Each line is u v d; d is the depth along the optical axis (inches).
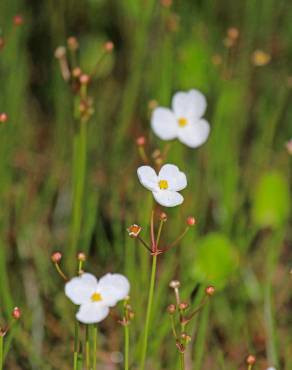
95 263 22.1
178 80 24.2
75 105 20.6
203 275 20.1
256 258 22.6
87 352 17.4
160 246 21.8
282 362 20.6
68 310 20.6
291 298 21.8
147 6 24.3
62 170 23.7
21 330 20.0
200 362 19.6
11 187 22.9
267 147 24.1
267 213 21.9
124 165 24.0
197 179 23.1
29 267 21.8
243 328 21.1
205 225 23.2
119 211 22.7
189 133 20.0
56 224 22.8
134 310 20.4
